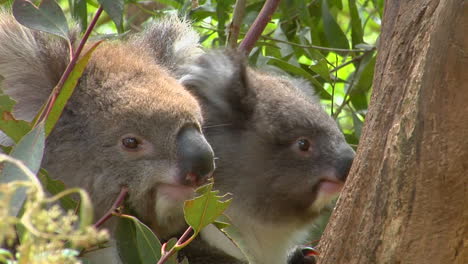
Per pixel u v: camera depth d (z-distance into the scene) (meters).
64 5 12.88
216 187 8.23
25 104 6.84
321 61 8.88
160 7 11.84
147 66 7.17
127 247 6.41
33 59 6.87
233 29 9.12
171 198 6.48
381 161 5.38
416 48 5.38
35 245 3.52
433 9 5.33
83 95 6.70
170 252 5.33
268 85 8.62
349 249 5.59
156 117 6.44
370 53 9.94
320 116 8.36
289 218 8.30
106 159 6.54
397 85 5.46
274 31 10.67
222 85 8.35
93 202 6.65
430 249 5.13
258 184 8.19
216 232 8.13
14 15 6.00
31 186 3.42
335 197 8.18
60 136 6.64
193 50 8.27
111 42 8.03
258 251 8.41
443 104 4.90
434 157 4.99
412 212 5.14
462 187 4.95
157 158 6.43
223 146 8.25
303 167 8.12
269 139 8.20
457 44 4.71
